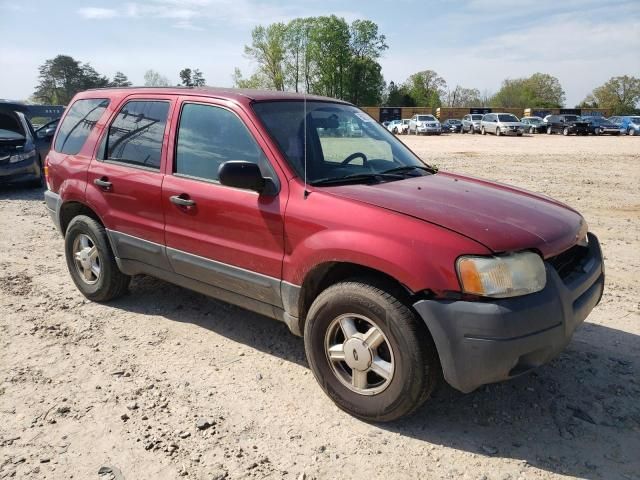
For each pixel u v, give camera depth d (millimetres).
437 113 67188
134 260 4602
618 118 44781
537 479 2809
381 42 84500
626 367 3922
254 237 3643
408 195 3402
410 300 3078
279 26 76375
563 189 11945
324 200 3334
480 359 2830
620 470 2881
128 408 3412
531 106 100562
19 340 4348
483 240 2887
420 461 2949
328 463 2928
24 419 3291
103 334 4469
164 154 4258
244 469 2873
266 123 3770
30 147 11906
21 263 6402
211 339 4391
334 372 3379
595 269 3490
